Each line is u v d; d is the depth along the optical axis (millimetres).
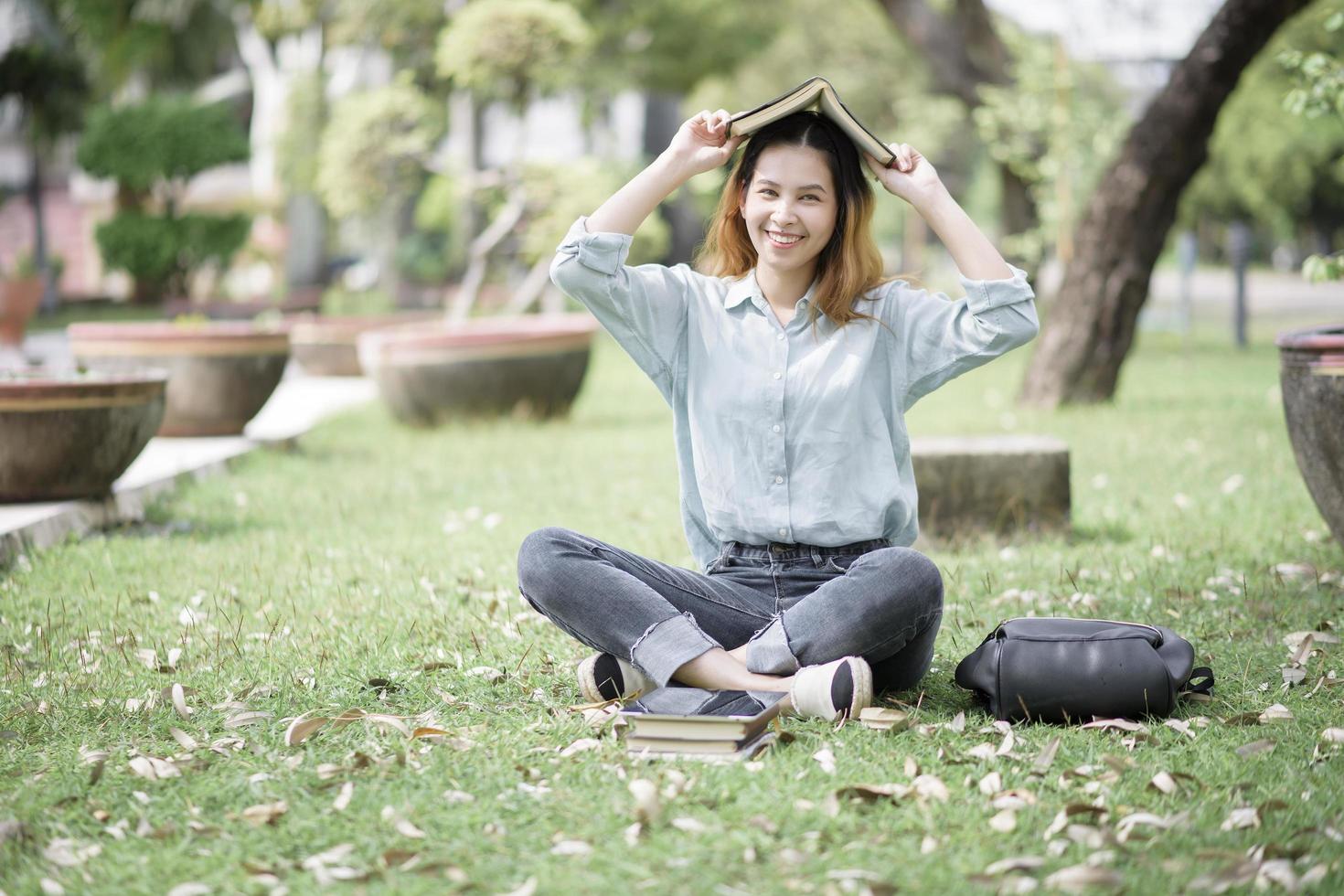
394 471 8109
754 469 3367
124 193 24156
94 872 2490
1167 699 3193
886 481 3371
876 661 3336
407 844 2557
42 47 25312
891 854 2467
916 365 3402
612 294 3357
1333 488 4391
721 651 3236
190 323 9297
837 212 3355
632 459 8336
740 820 2619
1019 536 5664
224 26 24625
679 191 22266
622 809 2672
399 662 3861
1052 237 16797
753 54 20984
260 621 4457
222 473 8070
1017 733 3148
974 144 29531
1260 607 4324
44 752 3154
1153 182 10430
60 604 4742
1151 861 2426
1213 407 10227
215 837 2625
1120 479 7086
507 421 10492
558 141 25156
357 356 14992
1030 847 2508
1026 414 10227
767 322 3396
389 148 14461
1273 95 22219
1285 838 2498
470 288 15133
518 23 13977
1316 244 41594
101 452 6293
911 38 17359
